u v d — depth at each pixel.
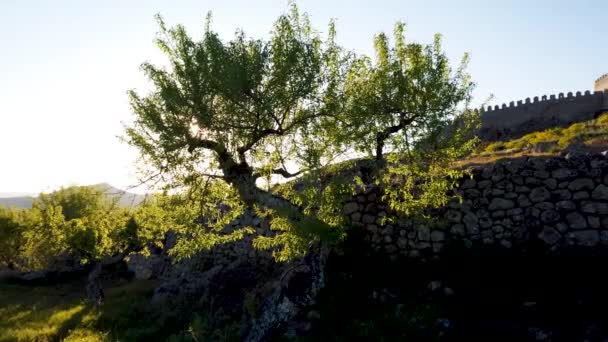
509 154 21.55
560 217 10.92
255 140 10.73
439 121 11.48
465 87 12.28
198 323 12.00
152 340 12.68
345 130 11.29
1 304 20.20
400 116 11.75
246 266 15.54
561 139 23.67
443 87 11.91
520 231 11.25
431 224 12.11
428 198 11.48
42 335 13.73
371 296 11.03
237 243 17.50
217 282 14.85
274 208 11.26
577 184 10.91
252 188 10.99
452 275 11.30
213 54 9.91
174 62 10.63
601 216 10.52
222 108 10.36
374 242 13.01
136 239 21.86
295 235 11.16
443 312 9.79
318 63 10.90
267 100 10.12
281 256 11.90
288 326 10.35
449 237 12.00
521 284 10.23
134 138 10.49
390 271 12.16
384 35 12.52
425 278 11.50
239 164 10.92
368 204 13.29
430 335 9.04
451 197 11.73
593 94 48.88
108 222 21.39
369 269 12.34
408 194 11.80
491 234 11.57
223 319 12.38
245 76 9.84
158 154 10.26
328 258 12.55
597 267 9.98
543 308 9.12
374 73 11.95
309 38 11.16
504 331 8.67
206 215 13.00
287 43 10.66
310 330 10.01
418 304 10.23
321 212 11.68
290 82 10.53
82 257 22.00
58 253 26.66
